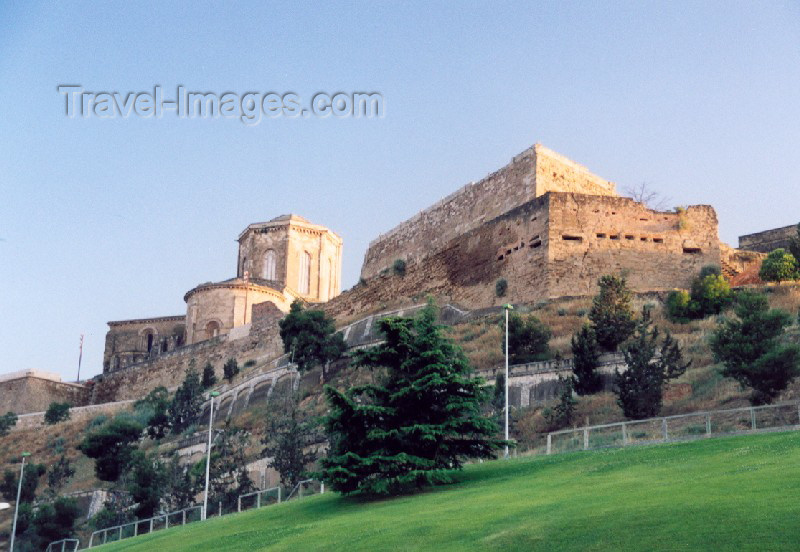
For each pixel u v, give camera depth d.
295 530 36.59
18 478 84.00
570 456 42.78
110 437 83.94
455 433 42.94
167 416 91.88
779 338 58.47
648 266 82.75
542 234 83.75
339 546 31.48
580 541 25.48
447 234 100.81
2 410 122.19
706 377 58.66
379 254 111.00
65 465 87.12
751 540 22.91
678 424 52.03
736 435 41.09
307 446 66.06
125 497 70.31
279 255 135.50
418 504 37.34
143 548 43.09
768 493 26.80
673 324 71.94
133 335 136.25
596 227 83.56
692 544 23.41
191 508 60.09
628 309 67.88
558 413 58.28
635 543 24.33
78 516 73.81
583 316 75.31
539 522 28.41
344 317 104.81
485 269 89.50
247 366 109.62
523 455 48.97
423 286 97.06
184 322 135.00
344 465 42.03
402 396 43.41
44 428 111.12
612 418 56.41
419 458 41.69
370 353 44.81
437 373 43.22
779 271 78.38
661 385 56.34
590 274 82.00
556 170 93.75
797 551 21.81
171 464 71.75
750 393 53.75
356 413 42.69
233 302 123.00
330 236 139.88
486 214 96.25
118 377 124.38
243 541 37.28
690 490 28.97
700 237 84.06
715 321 70.50
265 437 72.44
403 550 28.94
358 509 39.66
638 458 38.16
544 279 82.06
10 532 74.69
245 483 62.84
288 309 127.69
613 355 64.25
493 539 27.67
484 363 70.81
